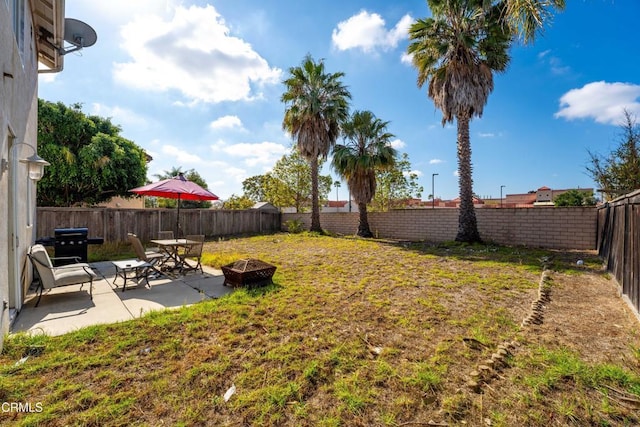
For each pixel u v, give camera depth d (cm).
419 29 923
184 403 195
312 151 1352
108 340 280
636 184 1012
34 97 505
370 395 204
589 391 204
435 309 374
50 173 1209
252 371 232
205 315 346
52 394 199
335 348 270
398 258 745
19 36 371
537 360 242
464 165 978
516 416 181
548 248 901
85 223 966
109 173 1348
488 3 816
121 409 187
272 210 1683
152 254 553
